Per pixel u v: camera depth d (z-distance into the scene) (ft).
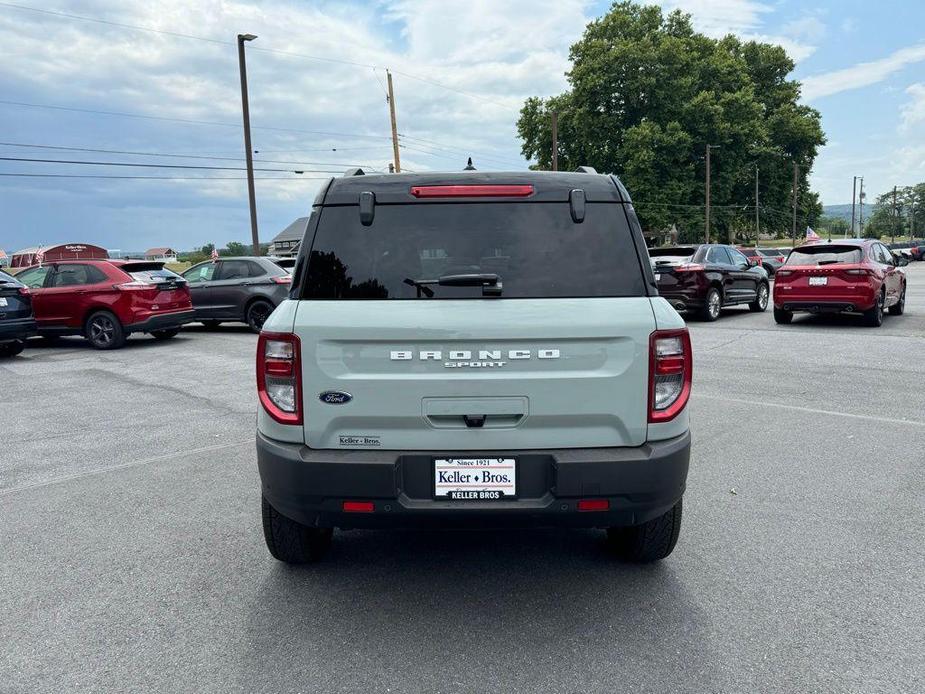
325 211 10.03
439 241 9.75
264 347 9.80
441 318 9.37
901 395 24.80
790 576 11.30
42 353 41.27
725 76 172.76
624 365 9.48
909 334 40.60
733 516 13.93
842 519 13.66
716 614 10.11
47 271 42.98
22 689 8.52
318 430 9.62
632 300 9.60
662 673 8.65
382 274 9.67
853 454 17.98
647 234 161.68
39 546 13.01
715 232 184.14
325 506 9.56
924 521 13.50
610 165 165.17
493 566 11.91
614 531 12.34
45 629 9.98
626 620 9.97
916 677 8.50
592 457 9.37
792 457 17.79
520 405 9.46
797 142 187.21
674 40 160.04
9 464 18.53
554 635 9.59
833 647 9.20
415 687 8.43
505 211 9.88
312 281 9.76
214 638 9.64
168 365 35.35
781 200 191.72
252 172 87.86
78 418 23.84
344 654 9.19
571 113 163.63
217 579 11.52
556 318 9.38
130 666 8.98
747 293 55.52
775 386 26.84
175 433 21.57
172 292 43.62
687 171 159.33
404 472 9.52
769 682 8.43
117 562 12.23
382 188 10.05
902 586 10.89
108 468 18.03
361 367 9.49
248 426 22.31
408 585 11.22
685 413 9.86
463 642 9.44
